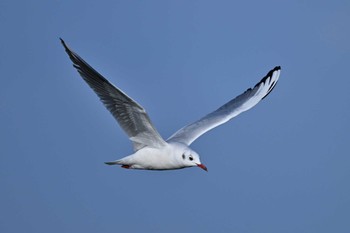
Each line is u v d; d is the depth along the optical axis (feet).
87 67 35.99
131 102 36.60
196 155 39.75
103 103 37.58
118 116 38.09
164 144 39.73
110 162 40.09
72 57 36.32
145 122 38.11
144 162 39.93
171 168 40.29
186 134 44.73
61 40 35.76
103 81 35.86
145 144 39.91
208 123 45.80
